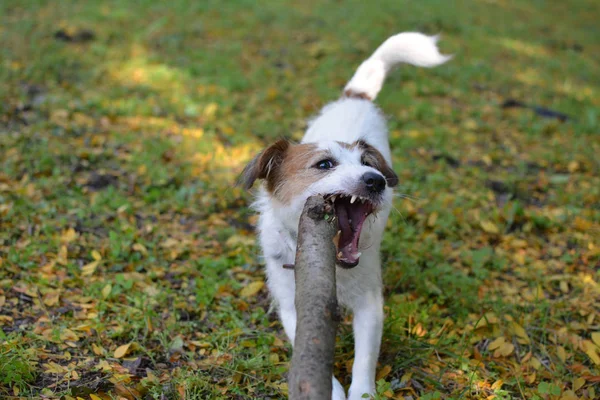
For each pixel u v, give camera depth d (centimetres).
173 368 115
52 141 185
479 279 146
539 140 231
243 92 245
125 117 210
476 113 250
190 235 154
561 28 476
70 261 140
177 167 182
